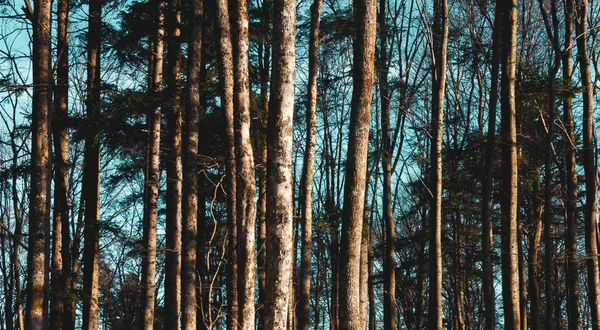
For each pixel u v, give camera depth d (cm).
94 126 1653
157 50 1844
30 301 1132
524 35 2439
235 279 1498
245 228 1068
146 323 1733
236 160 1096
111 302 3500
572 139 2108
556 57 1898
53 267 1781
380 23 2562
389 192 2542
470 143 2131
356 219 1130
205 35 1784
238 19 1145
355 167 1141
